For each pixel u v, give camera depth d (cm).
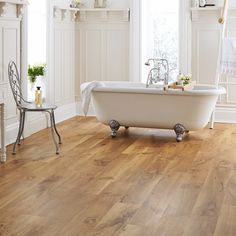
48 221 271
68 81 602
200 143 467
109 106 489
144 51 603
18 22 468
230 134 510
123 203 301
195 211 288
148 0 605
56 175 359
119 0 599
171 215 281
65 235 252
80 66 620
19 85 448
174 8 599
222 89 482
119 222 270
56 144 425
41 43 542
